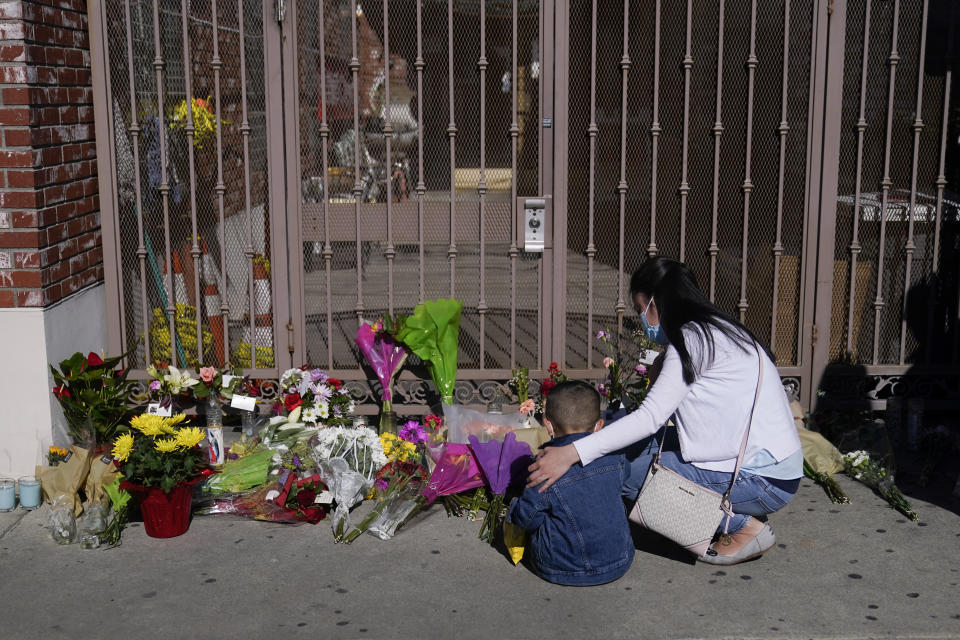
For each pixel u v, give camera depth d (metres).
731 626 3.14
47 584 3.43
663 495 3.40
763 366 3.44
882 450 4.46
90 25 4.58
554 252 4.81
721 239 4.85
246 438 4.66
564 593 3.37
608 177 4.76
